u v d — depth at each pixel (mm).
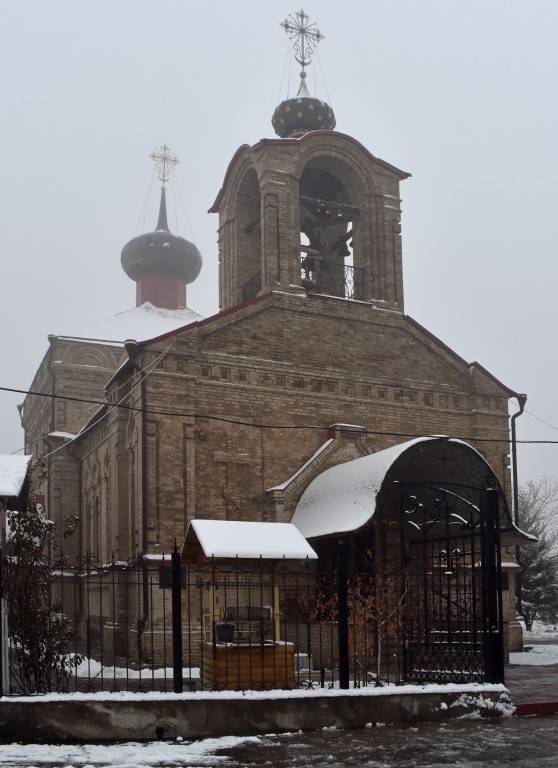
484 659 13680
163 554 20797
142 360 21828
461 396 25953
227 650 13375
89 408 32562
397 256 26141
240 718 11844
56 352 32688
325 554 22359
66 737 11289
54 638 12758
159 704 11625
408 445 19641
